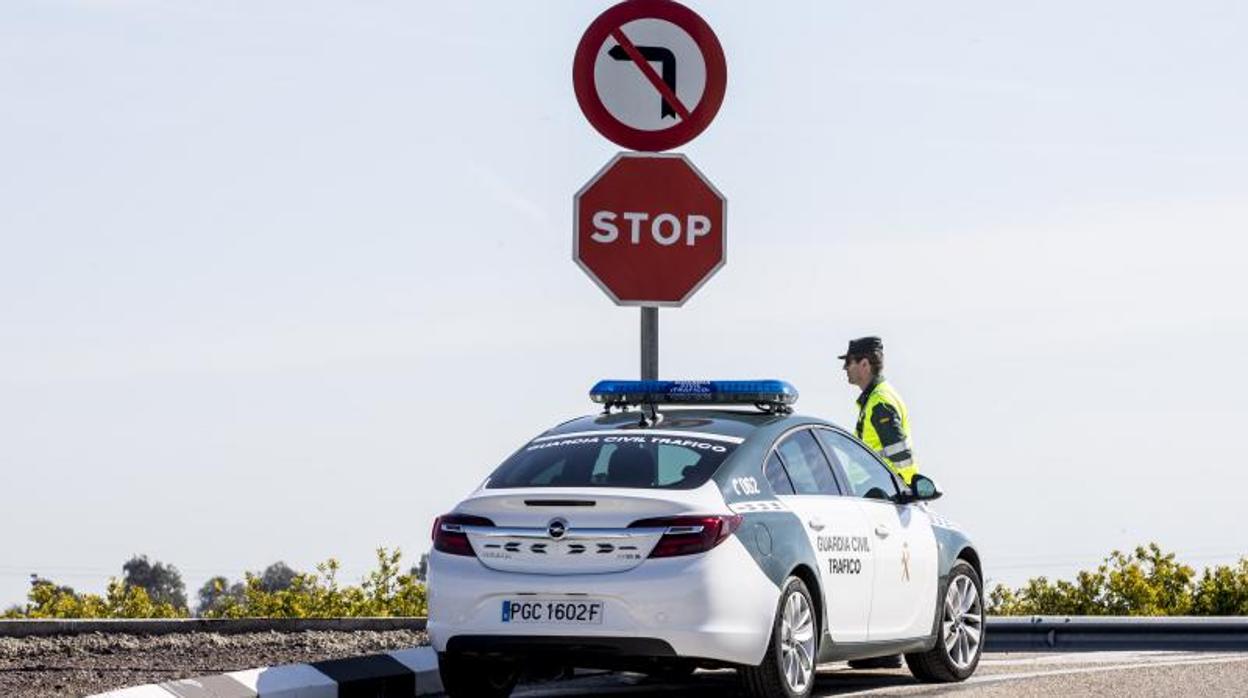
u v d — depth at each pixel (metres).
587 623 18.27
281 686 19.72
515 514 18.69
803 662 19.67
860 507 21.34
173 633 25.00
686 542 18.30
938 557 22.92
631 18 26.84
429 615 19.05
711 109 26.97
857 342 27.30
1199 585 60.09
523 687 22.73
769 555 18.98
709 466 19.17
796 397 21.44
